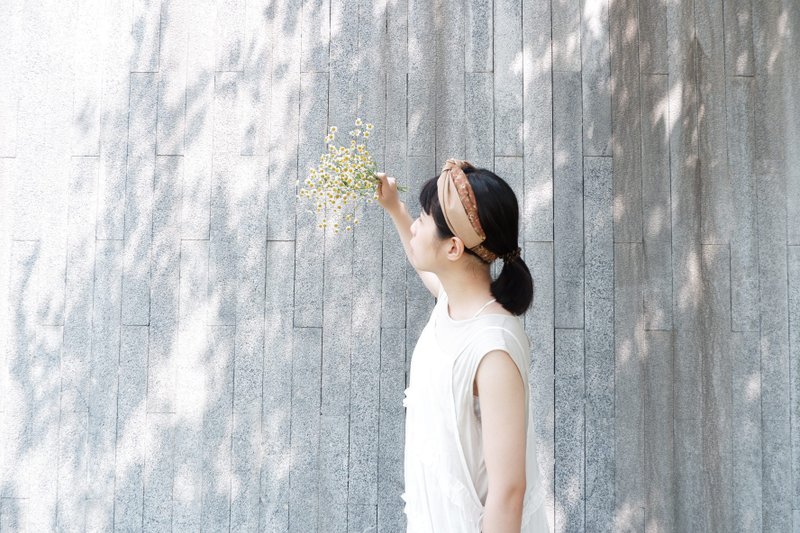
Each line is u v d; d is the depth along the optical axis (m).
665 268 2.05
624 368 2.02
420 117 2.06
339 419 2.01
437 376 0.99
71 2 2.08
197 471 1.99
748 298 2.05
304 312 2.03
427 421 1.02
